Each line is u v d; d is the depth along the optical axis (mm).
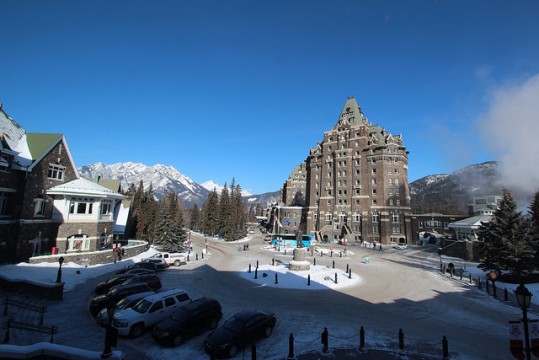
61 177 39125
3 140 32281
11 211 32969
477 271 41469
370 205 90812
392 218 87438
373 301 25734
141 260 40688
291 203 132375
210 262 45719
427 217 89312
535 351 10891
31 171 34562
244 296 26250
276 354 15312
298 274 36062
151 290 22469
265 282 31984
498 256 34500
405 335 18234
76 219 38531
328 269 40281
